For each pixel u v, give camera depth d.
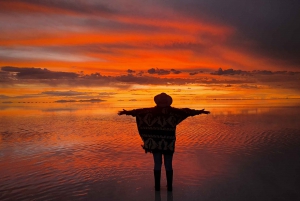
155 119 5.56
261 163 7.07
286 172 6.34
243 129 11.98
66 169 6.82
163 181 6.01
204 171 6.54
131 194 5.29
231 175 6.22
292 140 9.61
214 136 10.55
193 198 5.04
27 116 17.47
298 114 17.19
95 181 5.98
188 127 12.70
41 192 5.40
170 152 5.46
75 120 15.50
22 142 9.92
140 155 8.05
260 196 5.05
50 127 13.12
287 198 4.94
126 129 12.46
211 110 19.94
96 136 10.88
